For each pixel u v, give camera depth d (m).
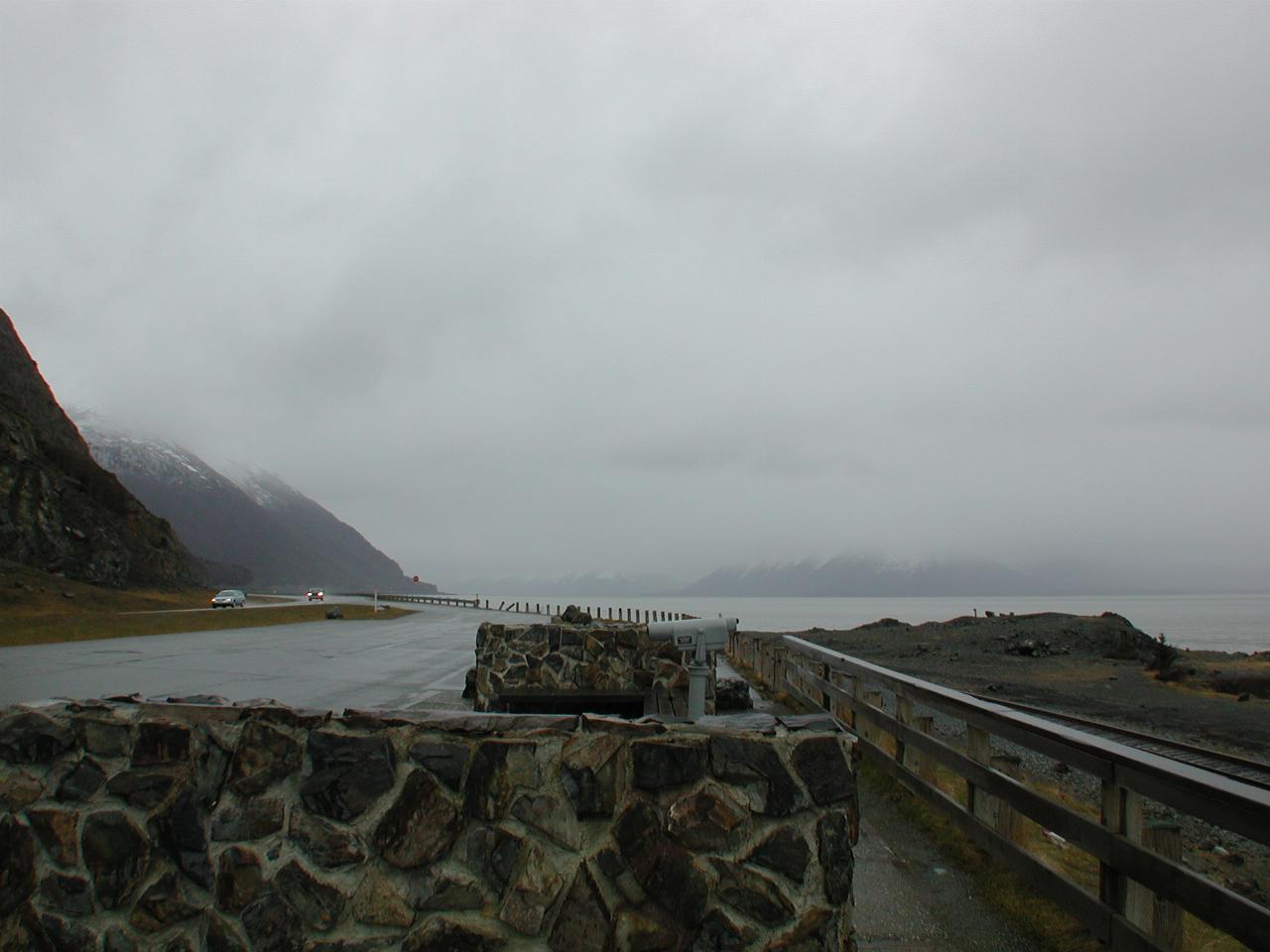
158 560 76.31
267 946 3.05
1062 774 9.53
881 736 7.96
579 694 9.80
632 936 2.88
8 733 3.41
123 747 3.35
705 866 2.97
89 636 30.17
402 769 3.14
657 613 39.72
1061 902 4.09
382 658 20.97
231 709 3.34
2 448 62.84
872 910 4.48
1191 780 3.15
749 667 16.62
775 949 2.92
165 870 3.20
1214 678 19.38
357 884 3.05
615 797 3.02
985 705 5.25
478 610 69.81
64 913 3.23
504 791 3.06
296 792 3.18
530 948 2.91
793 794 3.06
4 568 48.97
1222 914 2.93
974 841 5.18
